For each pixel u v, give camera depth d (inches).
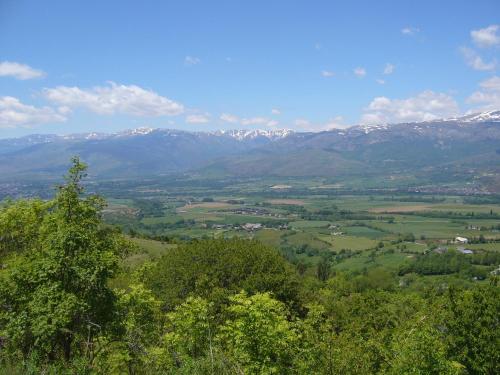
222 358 653.9
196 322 817.5
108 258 646.5
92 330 636.7
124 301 783.7
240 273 1582.2
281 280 1574.8
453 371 714.8
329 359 801.6
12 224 913.5
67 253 623.5
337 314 1685.5
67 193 663.8
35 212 944.9
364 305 1756.9
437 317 914.7
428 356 709.3
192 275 1533.0
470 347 845.8
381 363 845.2
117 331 663.8
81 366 559.2
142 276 1584.6
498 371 812.0
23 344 610.9
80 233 630.5
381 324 1461.6
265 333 737.0
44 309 573.6
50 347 624.7
